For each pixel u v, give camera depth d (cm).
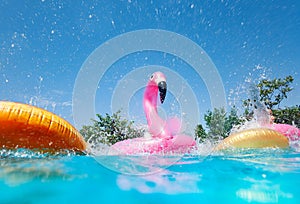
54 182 197
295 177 223
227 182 207
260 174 238
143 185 198
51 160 296
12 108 354
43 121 363
